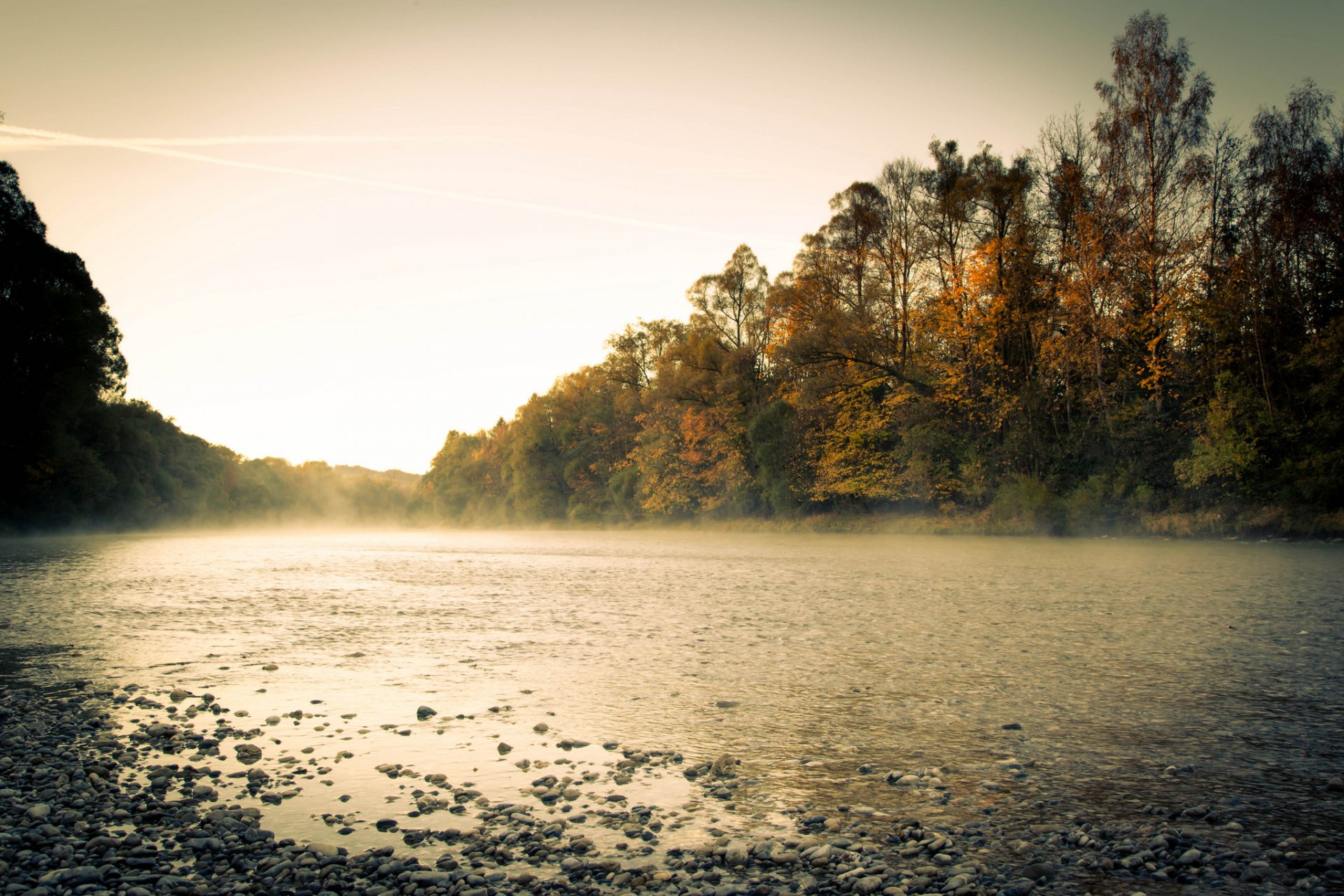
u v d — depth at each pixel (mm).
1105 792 5227
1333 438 32688
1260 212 36219
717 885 3969
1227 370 36406
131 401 86312
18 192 52031
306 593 17906
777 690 8109
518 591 18078
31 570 24906
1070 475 40969
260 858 4324
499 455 117750
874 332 49250
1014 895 3820
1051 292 41719
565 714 7281
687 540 46688
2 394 50250
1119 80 39688
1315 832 4516
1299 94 35750
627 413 80875
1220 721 6781
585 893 3875
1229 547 29359
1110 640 10508
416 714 7332
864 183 49750
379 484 188500
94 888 3934
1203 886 3896
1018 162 44156
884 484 48125
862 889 3883
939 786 5379
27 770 5855
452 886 3969
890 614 13297
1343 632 10852
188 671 9273
